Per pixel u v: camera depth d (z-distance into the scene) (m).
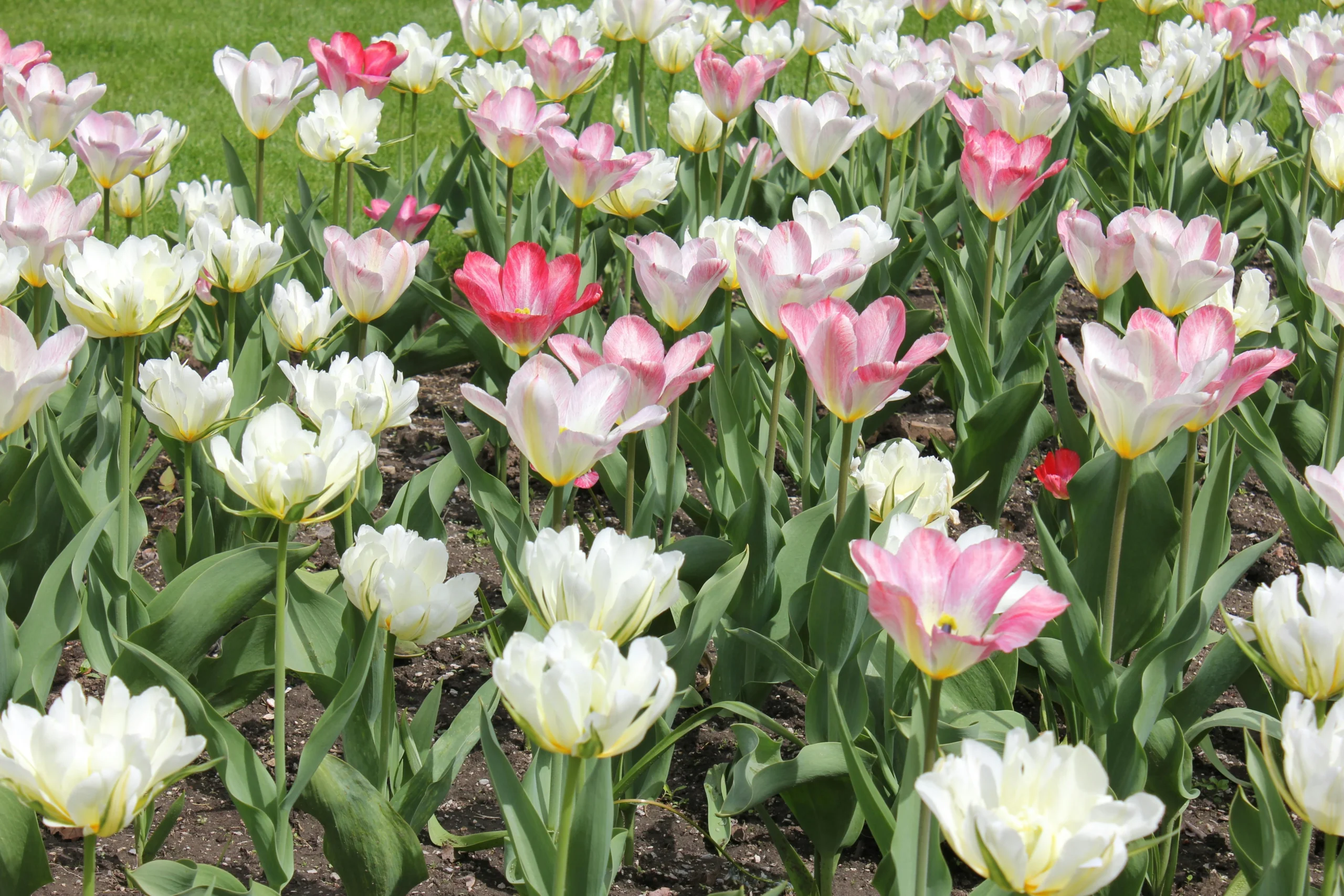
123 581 2.49
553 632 1.49
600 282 4.78
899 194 4.70
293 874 2.39
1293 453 3.62
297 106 7.73
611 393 1.98
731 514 2.91
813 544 2.64
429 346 4.14
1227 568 2.22
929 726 1.59
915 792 1.76
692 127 4.37
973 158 3.38
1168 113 5.43
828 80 5.52
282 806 2.05
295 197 6.46
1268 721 2.23
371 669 2.15
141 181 4.03
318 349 3.86
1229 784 2.79
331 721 1.99
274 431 1.93
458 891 2.37
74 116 3.55
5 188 2.80
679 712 2.90
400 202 4.34
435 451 4.21
